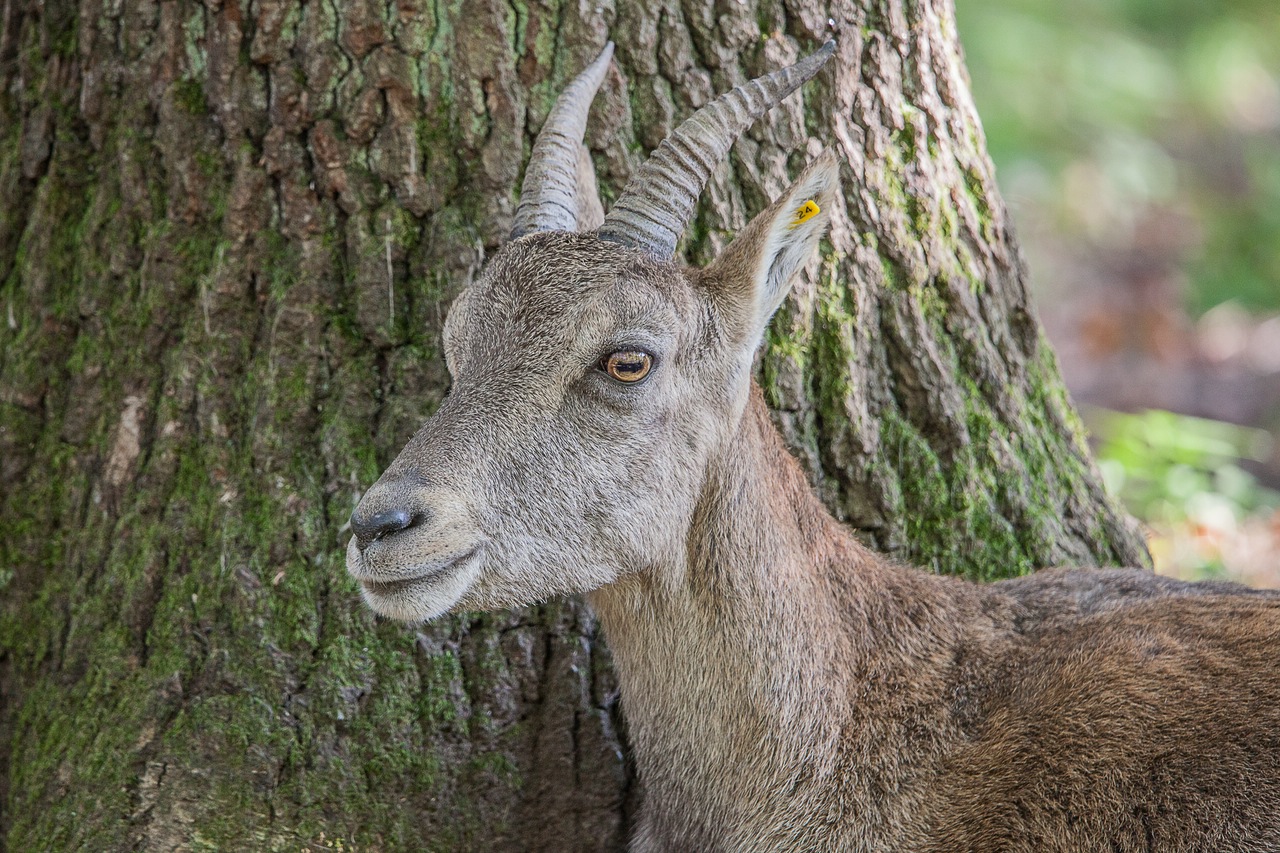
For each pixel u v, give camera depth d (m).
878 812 7.47
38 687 9.00
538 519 7.05
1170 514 12.79
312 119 8.68
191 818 7.93
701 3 8.80
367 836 8.04
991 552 9.23
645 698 7.76
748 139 8.95
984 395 9.50
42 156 9.38
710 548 7.47
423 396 8.61
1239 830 6.84
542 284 7.18
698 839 7.77
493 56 8.61
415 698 8.34
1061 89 23.14
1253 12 26.31
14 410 9.31
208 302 8.76
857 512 9.09
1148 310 21.69
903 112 9.28
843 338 9.05
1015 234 9.91
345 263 8.71
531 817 8.44
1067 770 7.21
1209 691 7.26
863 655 7.82
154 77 8.92
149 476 8.78
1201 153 26.30
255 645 8.30
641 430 7.15
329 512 8.49
